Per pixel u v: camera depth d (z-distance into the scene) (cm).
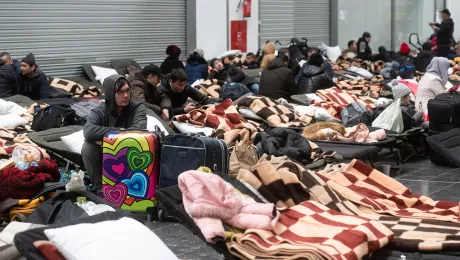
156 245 443
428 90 1108
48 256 421
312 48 1702
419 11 2566
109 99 747
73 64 1473
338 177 689
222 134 914
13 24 1362
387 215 621
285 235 540
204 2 1708
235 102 1112
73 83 1313
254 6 1844
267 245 510
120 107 756
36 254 423
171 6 1662
